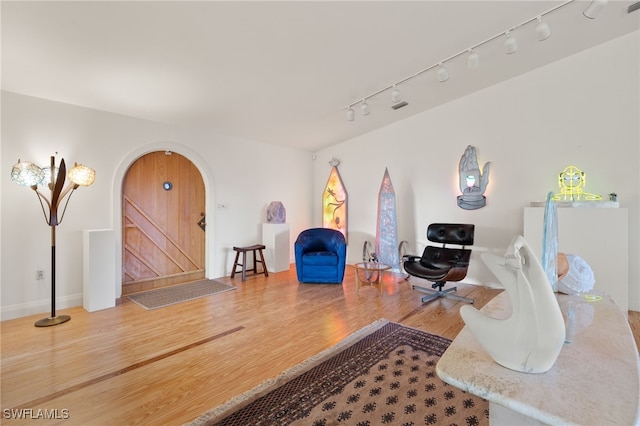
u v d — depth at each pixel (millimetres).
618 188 3189
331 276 4223
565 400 691
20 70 2633
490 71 3604
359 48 2822
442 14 2488
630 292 3123
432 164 4539
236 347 2412
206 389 1876
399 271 4859
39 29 2168
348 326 2818
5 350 2344
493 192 3992
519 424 810
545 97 3600
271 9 2201
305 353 2322
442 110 4422
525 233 3365
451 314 3111
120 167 3643
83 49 2430
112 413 1662
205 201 4734
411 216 4770
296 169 5914
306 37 2568
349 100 3938
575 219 3131
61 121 3221
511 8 2525
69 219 3285
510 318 840
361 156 5438
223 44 2537
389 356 2260
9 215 2947
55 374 2023
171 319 2984
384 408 1692
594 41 3205
